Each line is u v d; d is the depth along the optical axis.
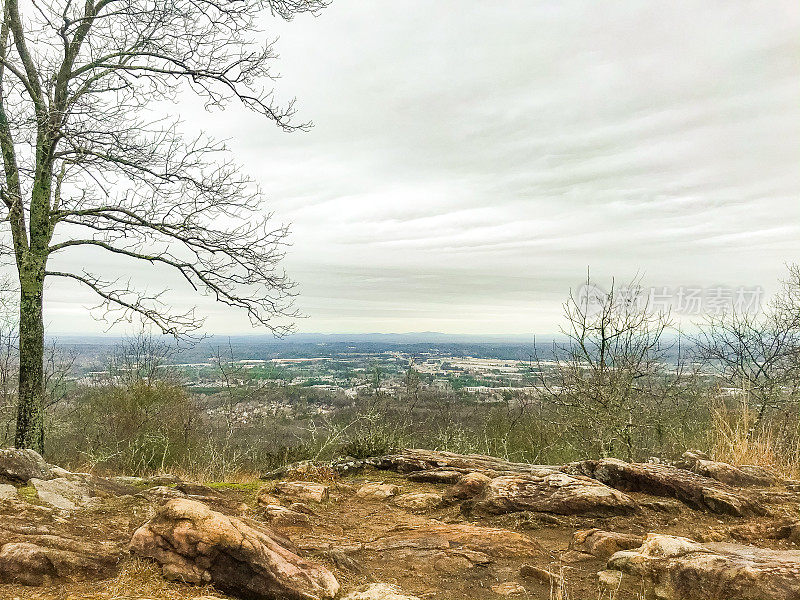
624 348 11.88
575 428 12.56
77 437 15.12
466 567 4.71
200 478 11.82
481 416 15.81
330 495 7.20
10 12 9.98
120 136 9.74
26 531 4.09
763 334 11.91
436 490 7.51
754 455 8.62
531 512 6.11
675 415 12.12
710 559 4.11
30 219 10.39
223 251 10.86
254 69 11.05
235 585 3.68
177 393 16.27
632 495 6.70
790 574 3.79
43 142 9.91
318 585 3.81
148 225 10.57
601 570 4.59
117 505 5.22
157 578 3.70
